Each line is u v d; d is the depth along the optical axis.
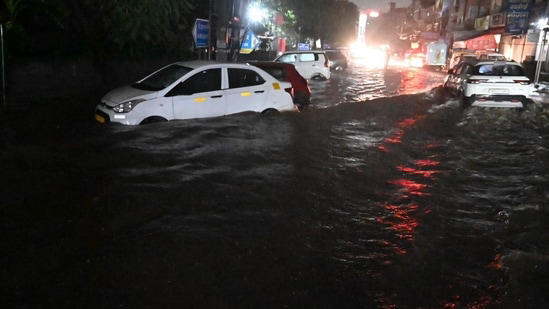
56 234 4.64
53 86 13.30
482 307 3.83
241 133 9.06
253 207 5.62
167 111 9.02
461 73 16.50
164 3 16.75
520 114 13.95
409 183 7.05
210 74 9.65
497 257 4.73
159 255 4.32
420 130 11.10
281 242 4.77
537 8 29.83
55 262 4.12
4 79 11.12
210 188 6.14
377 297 3.90
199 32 16.45
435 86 22.22
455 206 6.17
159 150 7.64
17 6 12.55
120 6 15.34
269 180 6.65
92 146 7.69
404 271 4.36
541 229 5.47
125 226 4.89
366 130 10.66
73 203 5.42
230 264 4.24
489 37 38.28
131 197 5.67
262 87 10.21
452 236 5.20
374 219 5.58
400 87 21.45
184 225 4.99
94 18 14.77
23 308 3.45
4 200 5.42
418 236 5.16
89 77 14.91
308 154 8.19
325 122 11.16
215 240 4.69
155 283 3.86
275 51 39.97
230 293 3.79
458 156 8.80
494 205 6.25
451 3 54.09
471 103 14.60
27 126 8.96
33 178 6.18
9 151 7.30
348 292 3.94
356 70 33.75
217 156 7.58
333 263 4.43
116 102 8.81
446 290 4.07
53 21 13.82
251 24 33.25
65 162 6.89
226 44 17.17
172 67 9.91
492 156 8.91
